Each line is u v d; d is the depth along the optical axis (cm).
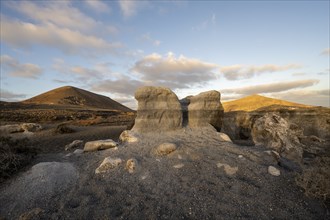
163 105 916
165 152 706
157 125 900
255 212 446
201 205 473
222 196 502
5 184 600
